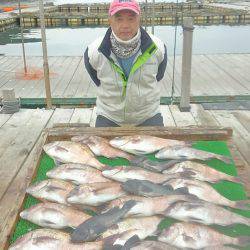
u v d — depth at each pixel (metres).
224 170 2.74
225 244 2.00
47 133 3.25
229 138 3.25
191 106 6.04
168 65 9.38
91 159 2.80
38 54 14.25
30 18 22.72
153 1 6.28
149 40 3.14
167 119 5.54
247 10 24.03
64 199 2.36
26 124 5.39
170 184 2.45
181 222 2.10
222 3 32.47
